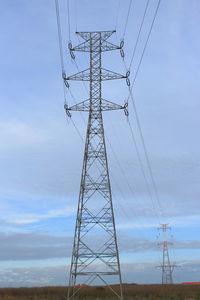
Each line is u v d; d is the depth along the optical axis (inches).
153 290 3009.4
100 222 1902.1
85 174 1978.3
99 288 2925.7
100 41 2174.0
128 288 3115.2
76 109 2126.0
